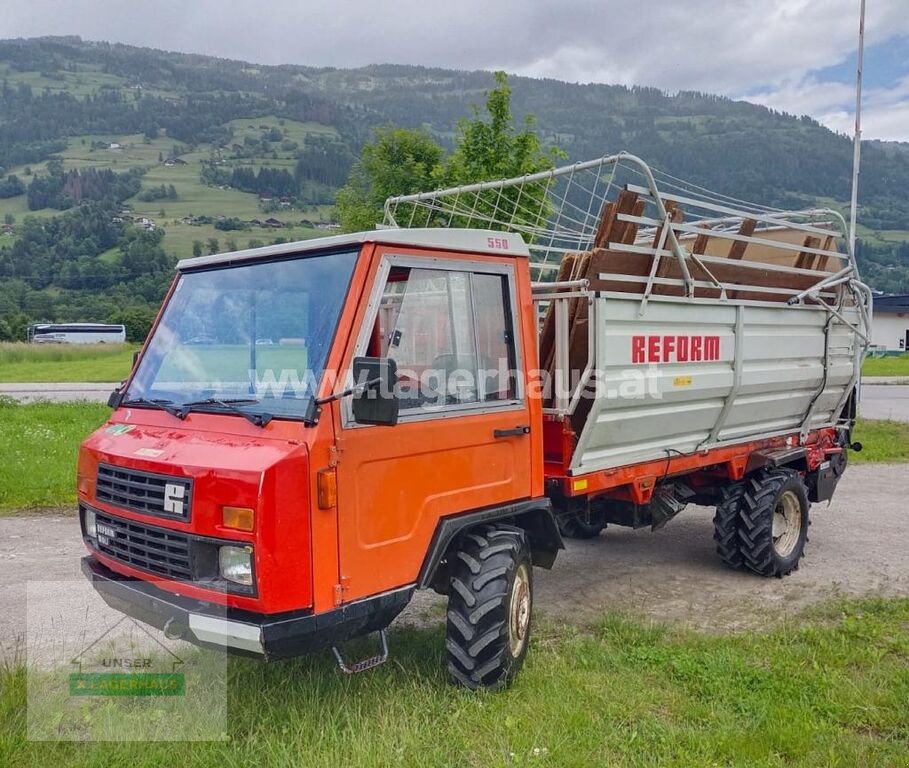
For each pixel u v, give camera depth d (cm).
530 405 510
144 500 416
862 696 484
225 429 421
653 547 847
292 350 427
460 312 473
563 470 570
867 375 3631
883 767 412
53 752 412
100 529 451
